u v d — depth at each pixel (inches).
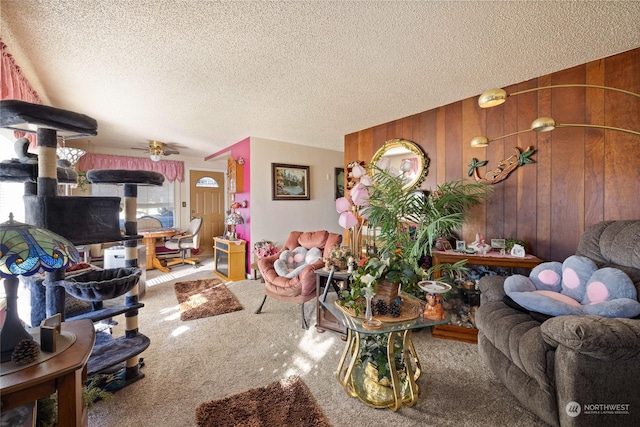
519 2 56.7
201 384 70.4
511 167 97.6
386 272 64.8
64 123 53.5
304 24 63.5
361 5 57.3
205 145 197.6
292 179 187.5
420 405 62.9
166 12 59.1
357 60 79.7
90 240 59.2
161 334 98.0
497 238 101.4
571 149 86.8
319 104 114.7
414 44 71.8
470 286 98.0
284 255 124.1
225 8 57.9
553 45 73.2
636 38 70.4
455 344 90.6
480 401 64.1
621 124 78.5
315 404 63.4
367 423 57.9
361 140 151.5
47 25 62.6
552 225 90.5
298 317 113.5
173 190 239.6
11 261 33.6
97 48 72.6
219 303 128.3
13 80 73.4
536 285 76.4
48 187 53.7
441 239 102.0
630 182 77.6
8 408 34.1
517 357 58.4
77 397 39.9
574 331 47.4
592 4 57.4
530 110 93.8
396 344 70.7
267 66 82.8
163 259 220.1
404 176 126.6
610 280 61.5
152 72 86.4
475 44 72.1
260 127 149.0
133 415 59.7
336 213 209.3
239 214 177.0
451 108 113.5
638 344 45.5
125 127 150.6
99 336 75.4
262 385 70.2
